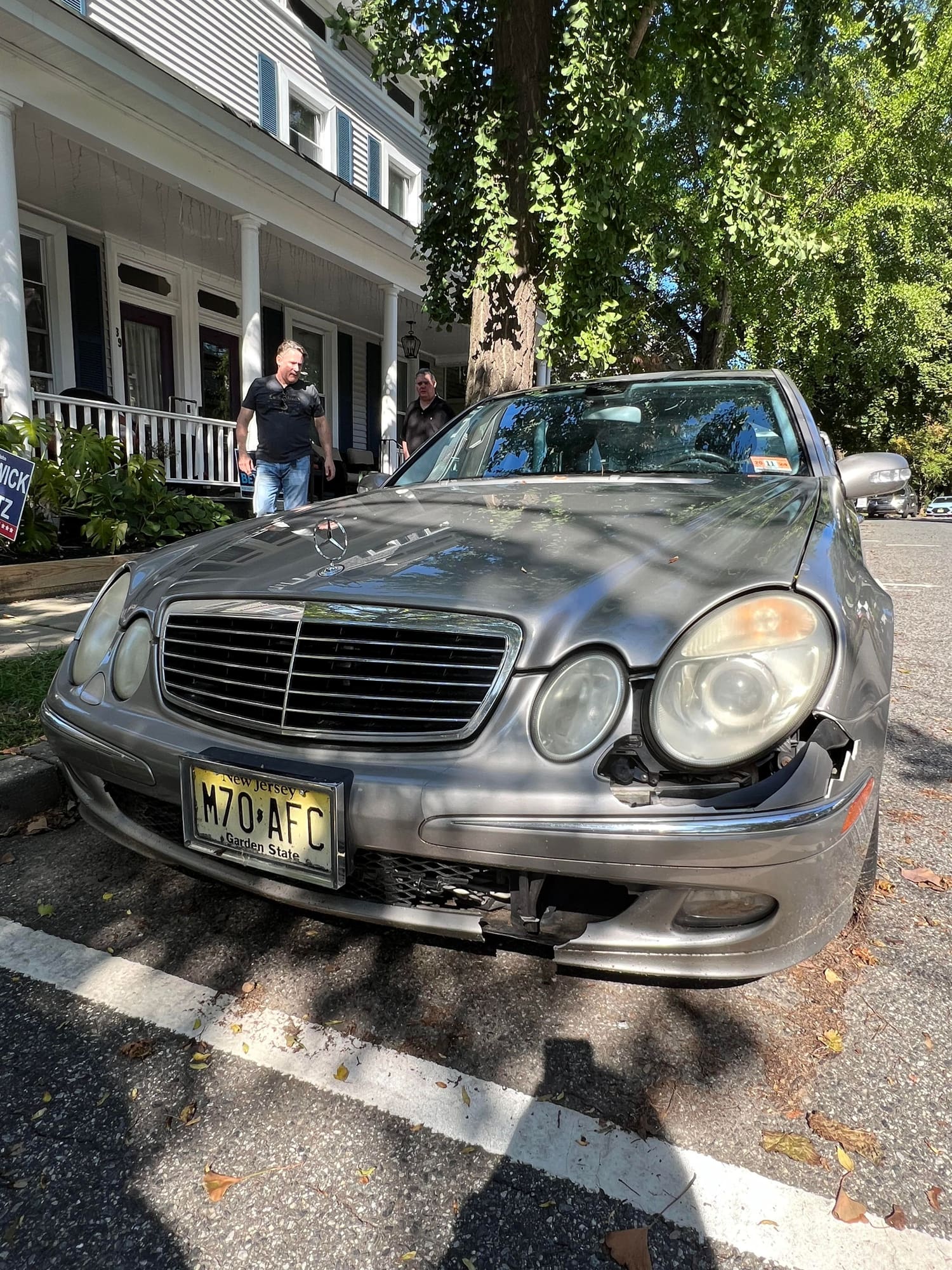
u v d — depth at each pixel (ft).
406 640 5.18
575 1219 4.06
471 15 18.66
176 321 35.32
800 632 4.55
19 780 8.34
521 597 5.14
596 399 9.94
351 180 40.83
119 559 20.80
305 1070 5.07
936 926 6.73
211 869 5.78
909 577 27.84
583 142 16.74
